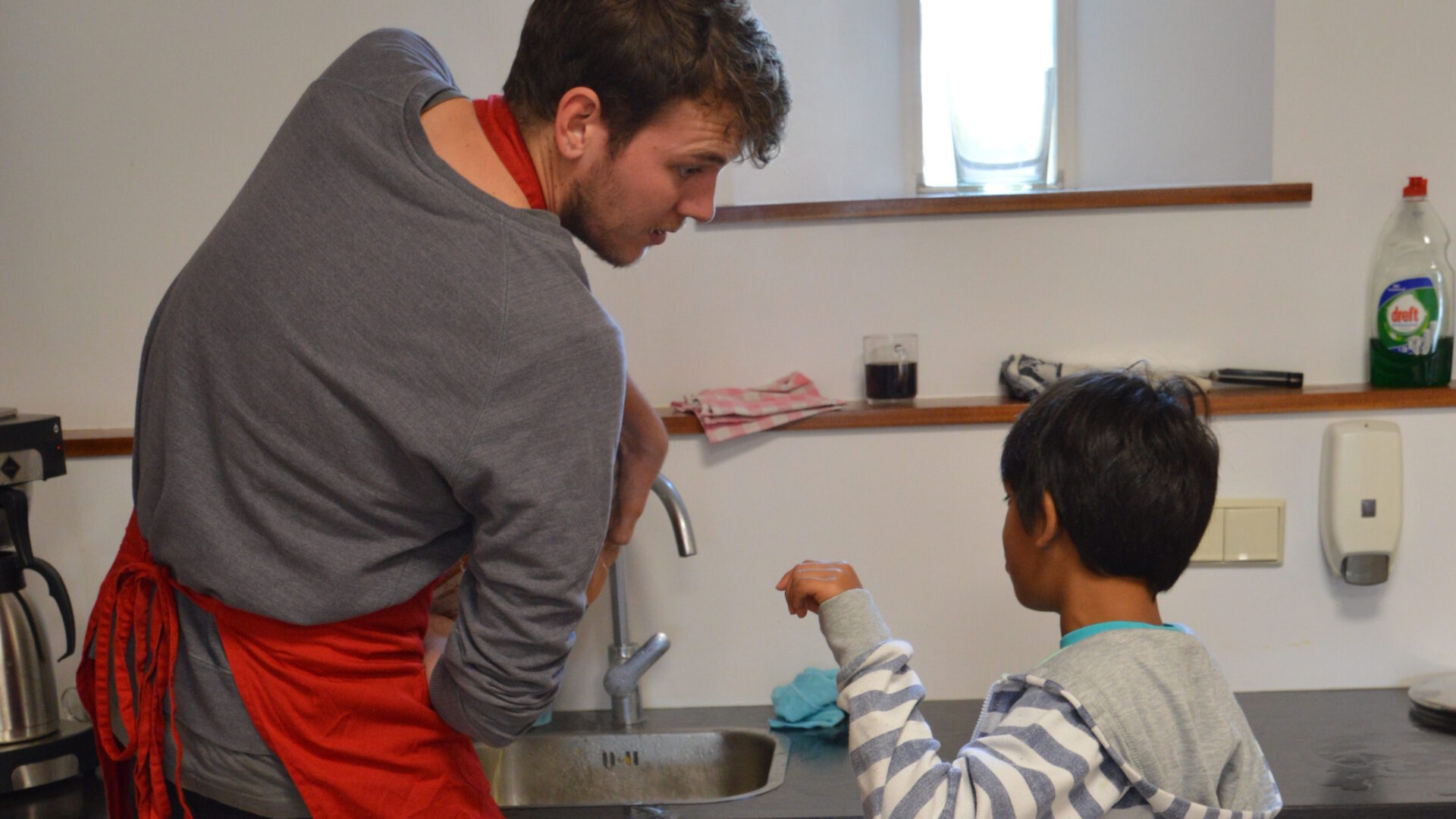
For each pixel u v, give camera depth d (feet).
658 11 2.81
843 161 5.97
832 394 5.41
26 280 5.44
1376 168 5.17
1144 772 2.84
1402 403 4.94
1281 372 5.16
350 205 2.85
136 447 3.25
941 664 5.22
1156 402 3.15
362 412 2.82
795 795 4.20
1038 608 3.38
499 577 2.89
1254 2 5.26
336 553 2.96
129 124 5.37
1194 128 5.66
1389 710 4.83
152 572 3.23
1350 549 4.92
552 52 2.90
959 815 2.72
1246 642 5.15
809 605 3.48
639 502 3.78
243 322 2.88
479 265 2.77
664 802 4.15
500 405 2.78
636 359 5.44
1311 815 3.82
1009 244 5.29
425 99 2.97
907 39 5.88
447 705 3.16
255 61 5.33
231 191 5.41
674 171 2.99
